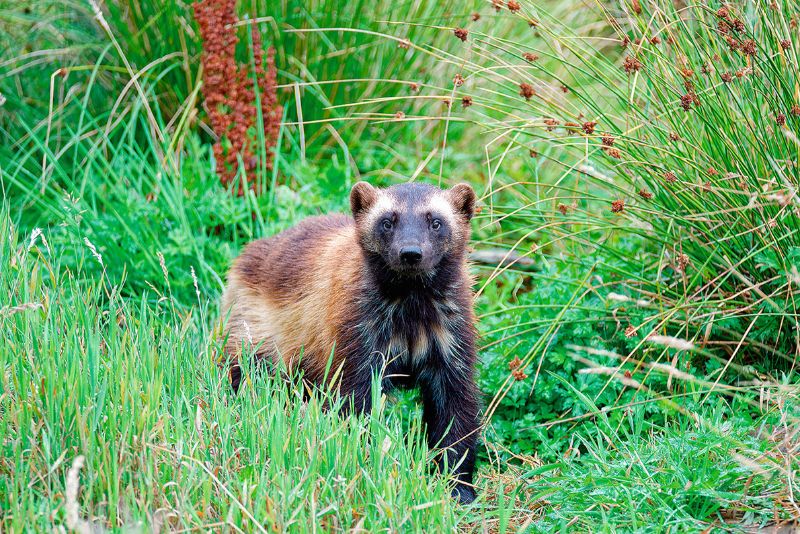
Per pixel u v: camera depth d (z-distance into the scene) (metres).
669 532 6.56
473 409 8.58
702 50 9.38
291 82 13.83
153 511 6.01
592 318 9.51
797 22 8.81
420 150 13.93
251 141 12.77
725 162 8.88
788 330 8.94
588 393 9.16
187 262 11.38
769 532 6.54
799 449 7.18
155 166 13.01
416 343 8.51
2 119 13.79
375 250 8.27
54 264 10.71
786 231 8.70
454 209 8.62
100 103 13.96
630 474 7.30
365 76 13.79
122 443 6.22
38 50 14.17
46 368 6.68
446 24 14.07
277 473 6.27
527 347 9.71
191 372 7.64
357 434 6.84
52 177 13.20
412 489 6.49
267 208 12.12
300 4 13.51
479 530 7.21
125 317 8.23
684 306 8.59
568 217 10.38
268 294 9.48
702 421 7.56
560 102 10.88
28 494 5.93
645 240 10.23
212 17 12.52
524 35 15.22
